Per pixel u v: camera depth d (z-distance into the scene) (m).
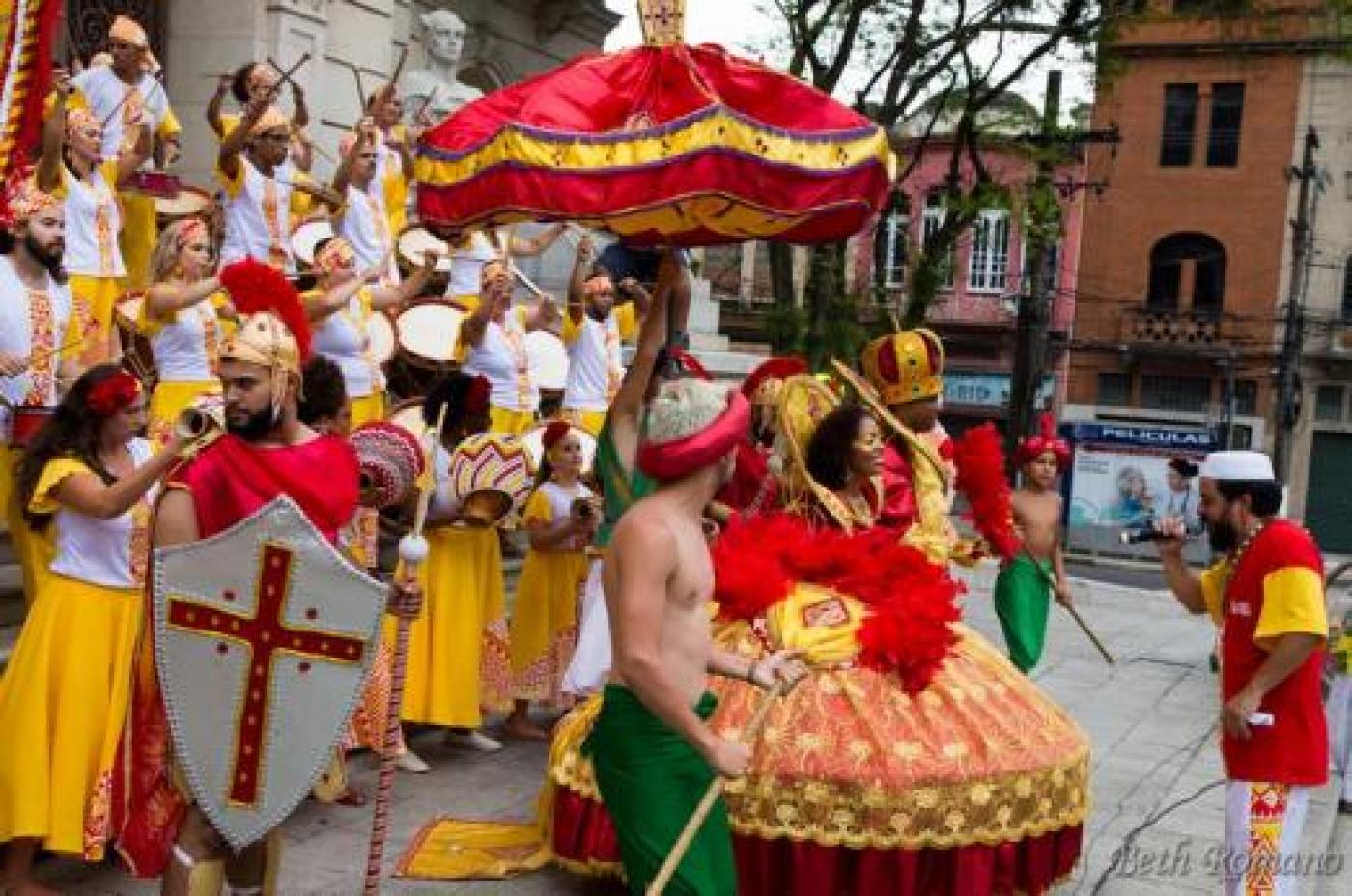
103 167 7.05
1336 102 32.09
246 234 7.36
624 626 3.37
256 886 3.90
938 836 4.52
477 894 4.80
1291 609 4.27
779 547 5.03
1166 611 13.91
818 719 4.66
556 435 6.55
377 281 7.79
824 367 16.58
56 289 5.45
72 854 4.60
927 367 6.19
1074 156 18.47
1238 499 4.50
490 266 7.99
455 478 5.84
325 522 3.77
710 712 3.67
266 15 11.54
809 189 4.36
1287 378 30.30
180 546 3.56
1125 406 34.44
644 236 4.74
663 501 3.52
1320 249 32.56
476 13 15.30
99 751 4.30
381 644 5.86
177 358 5.94
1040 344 22.28
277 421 3.77
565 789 4.89
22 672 4.25
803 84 4.66
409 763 6.17
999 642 11.16
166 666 3.57
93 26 11.07
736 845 4.54
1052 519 7.66
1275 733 4.40
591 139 4.26
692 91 4.46
